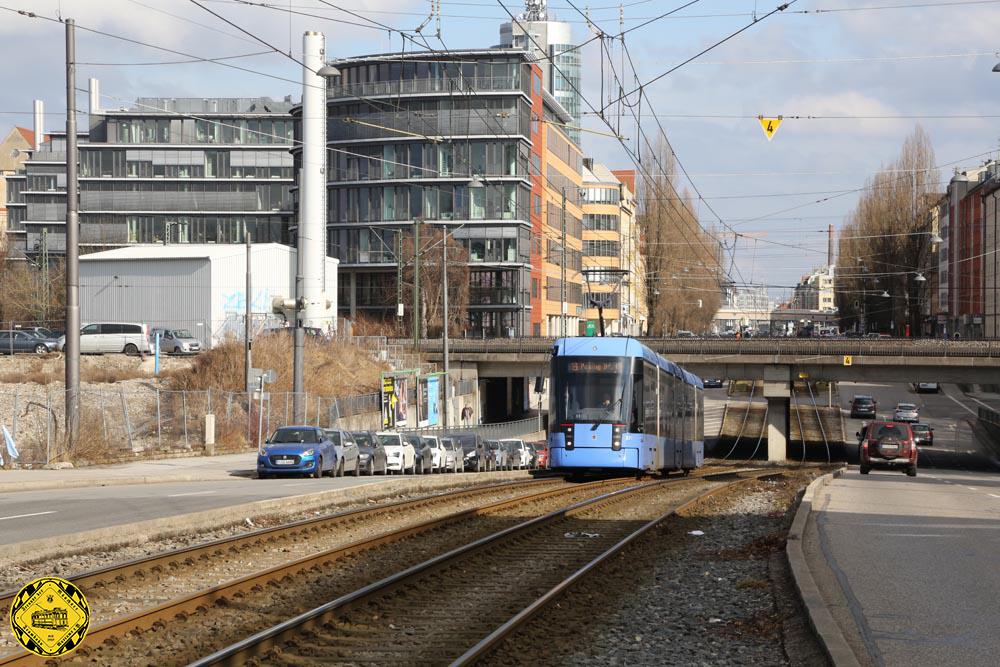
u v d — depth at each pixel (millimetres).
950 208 131750
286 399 51688
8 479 32094
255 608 12898
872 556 16156
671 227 106125
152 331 72688
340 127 98688
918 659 9578
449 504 29375
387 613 12664
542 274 108625
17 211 148250
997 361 68625
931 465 68500
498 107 96438
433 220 97562
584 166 154500
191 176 133000
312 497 27547
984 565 15250
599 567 16047
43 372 57375
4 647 10789
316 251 75875
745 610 13258
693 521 24391
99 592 13875
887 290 112375
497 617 12438
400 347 76000
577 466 36906
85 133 138875
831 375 73000
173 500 26375
